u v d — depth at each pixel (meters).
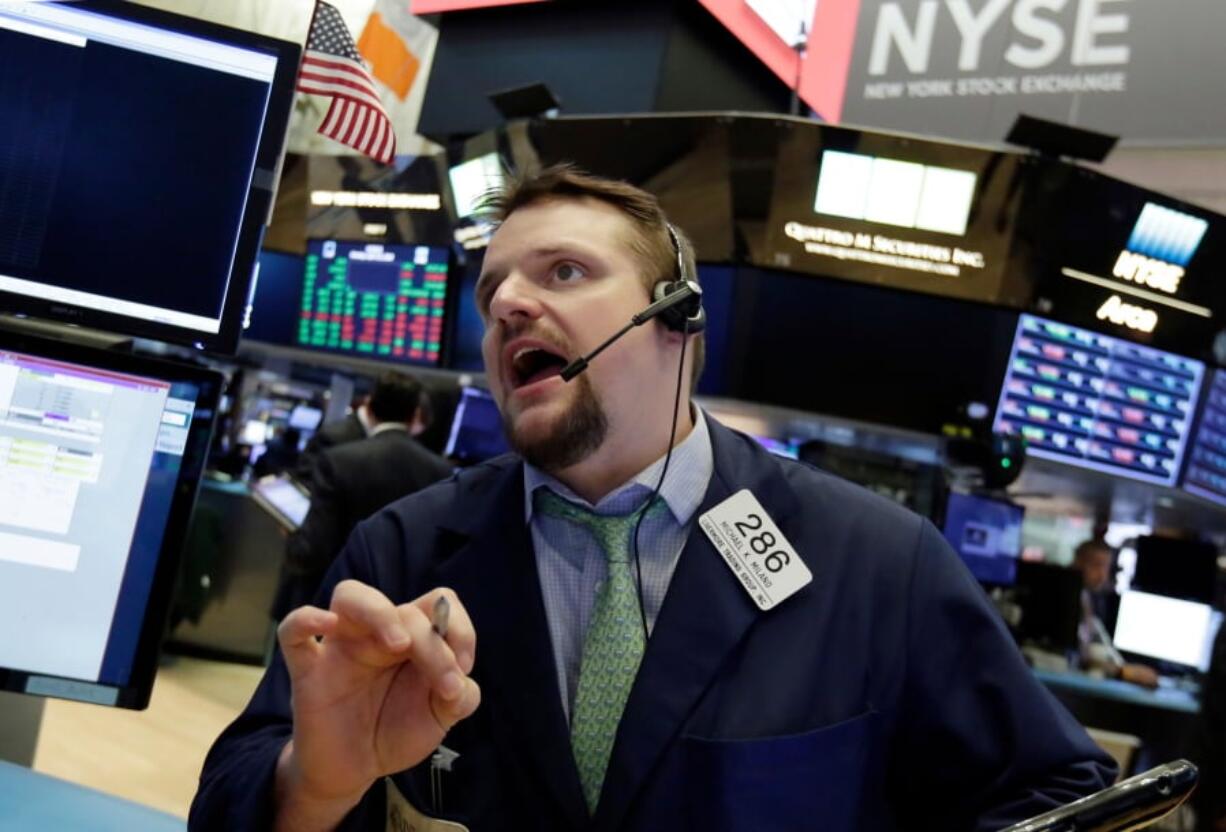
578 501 0.91
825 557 0.92
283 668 0.95
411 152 5.30
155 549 0.98
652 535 0.92
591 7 4.20
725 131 3.41
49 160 1.01
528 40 4.36
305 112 4.81
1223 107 3.55
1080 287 3.47
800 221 3.45
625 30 4.09
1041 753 0.83
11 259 1.00
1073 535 5.11
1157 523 4.88
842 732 0.82
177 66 1.03
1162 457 3.79
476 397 4.33
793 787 0.79
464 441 4.29
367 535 0.99
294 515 3.22
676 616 0.85
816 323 3.65
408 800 0.78
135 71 1.03
